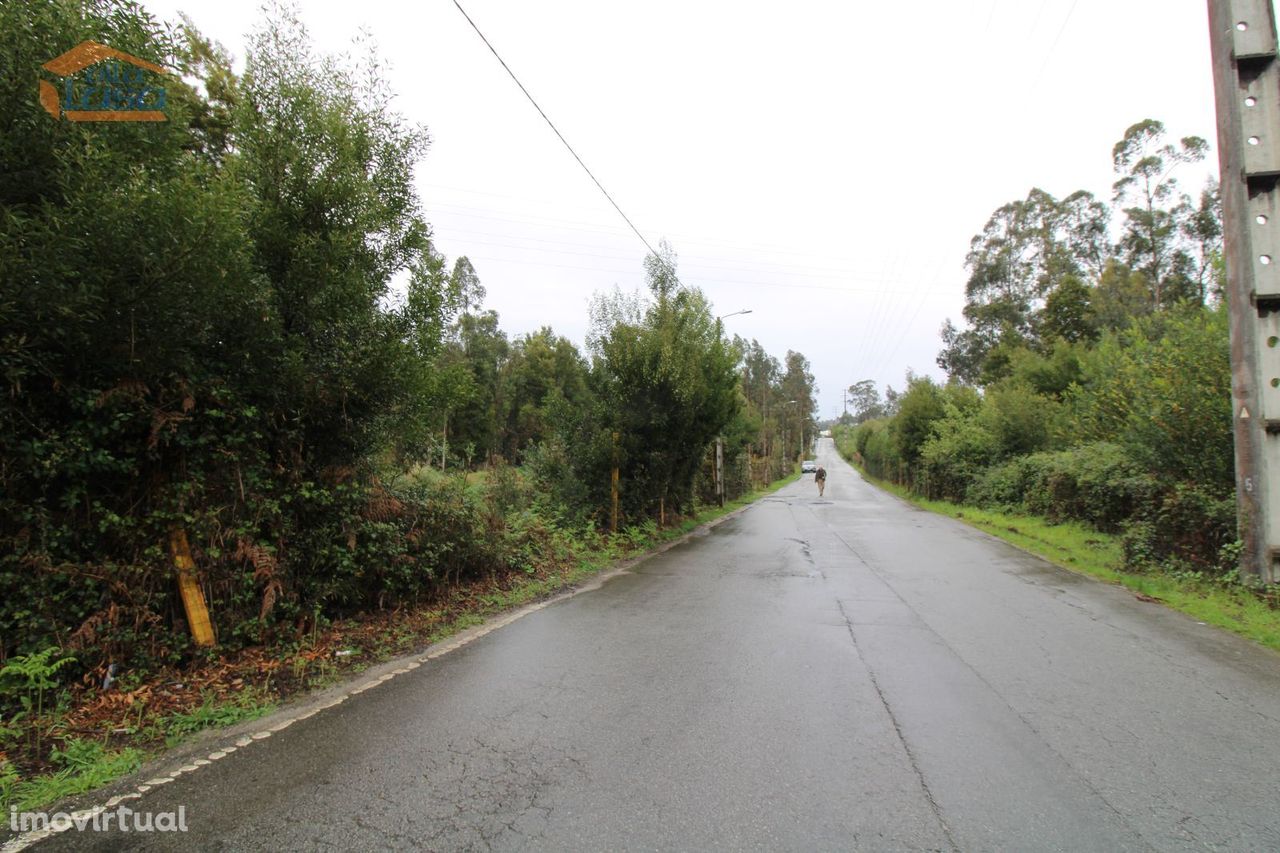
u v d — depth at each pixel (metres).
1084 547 12.89
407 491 7.77
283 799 3.31
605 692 4.88
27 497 4.31
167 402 4.91
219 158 6.42
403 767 3.66
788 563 11.52
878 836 2.99
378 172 6.78
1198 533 9.23
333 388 6.18
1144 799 3.35
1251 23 7.89
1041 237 40.16
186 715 4.33
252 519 5.56
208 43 7.57
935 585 9.28
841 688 4.96
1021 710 4.55
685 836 2.98
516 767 3.65
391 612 7.02
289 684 5.02
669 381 14.88
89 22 4.36
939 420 31.83
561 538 11.84
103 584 4.59
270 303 5.71
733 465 32.25
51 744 3.87
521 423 46.59
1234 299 8.06
